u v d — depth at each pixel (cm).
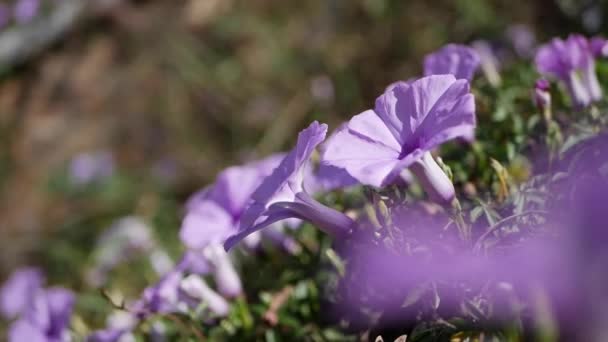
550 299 59
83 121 215
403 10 187
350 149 63
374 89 184
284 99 192
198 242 78
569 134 72
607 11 138
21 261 189
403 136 63
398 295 67
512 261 61
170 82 211
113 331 81
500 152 76
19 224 197
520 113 80
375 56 187
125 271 129
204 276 83
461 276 63
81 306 111
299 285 77
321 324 75
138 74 217
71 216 191
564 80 74
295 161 62
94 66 224
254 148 189
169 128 204
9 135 220
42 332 84
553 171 70
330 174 67
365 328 71
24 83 229
